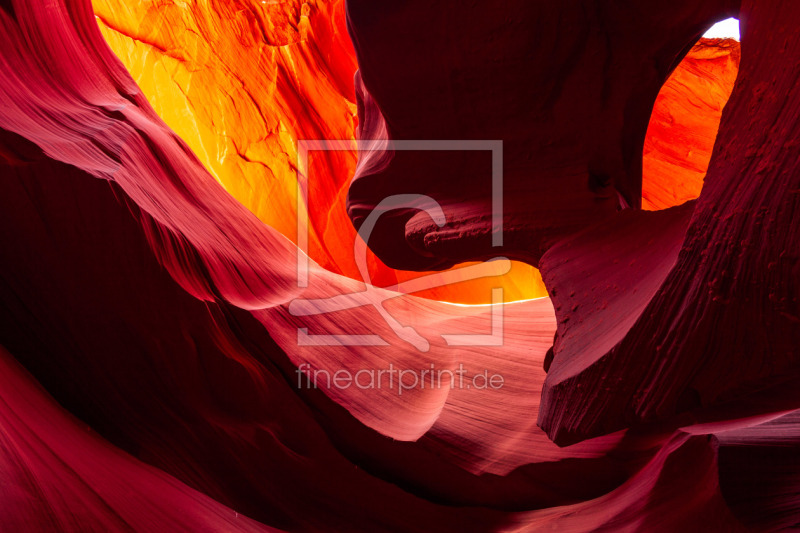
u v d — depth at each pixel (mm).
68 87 4004
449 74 3727
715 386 2221
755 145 2062
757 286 2002
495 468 4008
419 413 4418
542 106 3682
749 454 2537
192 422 3715
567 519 3547
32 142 3219
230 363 3768
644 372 2408
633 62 3561
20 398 2873
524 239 3734
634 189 3980
